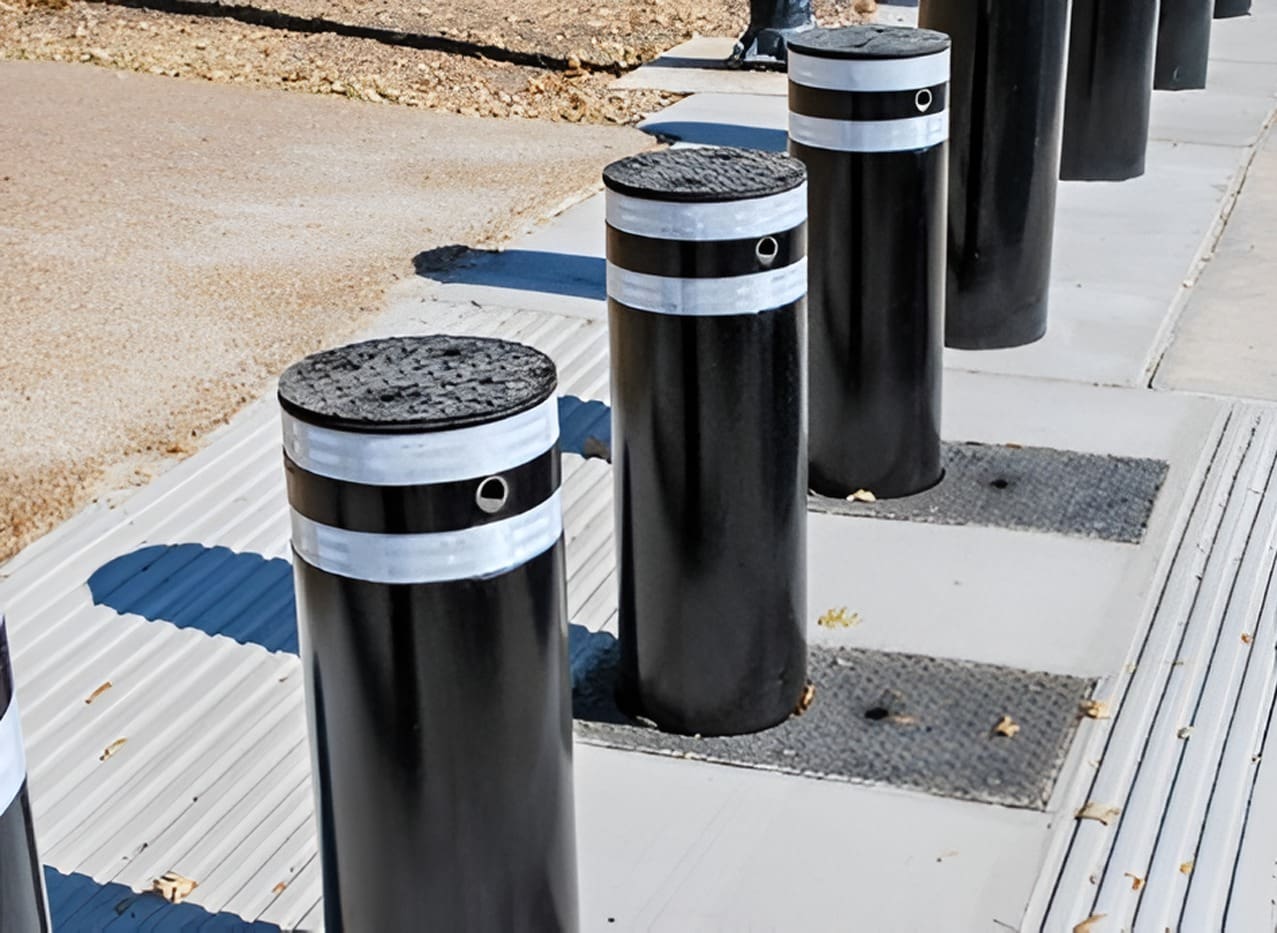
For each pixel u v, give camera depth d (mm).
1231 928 3777
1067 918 3801
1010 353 7133
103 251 7957
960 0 6762
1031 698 4637
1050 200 7074
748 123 10328
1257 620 5020
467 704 3135
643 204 4062
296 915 3865
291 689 4766
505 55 11844
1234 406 6539
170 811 4258
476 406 3051
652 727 4555
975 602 5137
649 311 4141
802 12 11695
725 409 4191
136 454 6031
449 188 9047
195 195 8852
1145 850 4023
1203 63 11734
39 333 6973
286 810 4250
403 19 12453
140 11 12594
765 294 4141
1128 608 5078
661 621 4426
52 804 4297
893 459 5758
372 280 7609
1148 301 7719
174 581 5312
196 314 7191
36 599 5211
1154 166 9906
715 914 3852
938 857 4016
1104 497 5793
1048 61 6836
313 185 9070
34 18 12398
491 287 7531
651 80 11453
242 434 6184
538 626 3188
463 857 3227
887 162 5395
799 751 4438
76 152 9570
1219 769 4328
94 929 3832
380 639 3088
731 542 4316
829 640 4953
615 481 4422
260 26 12352
